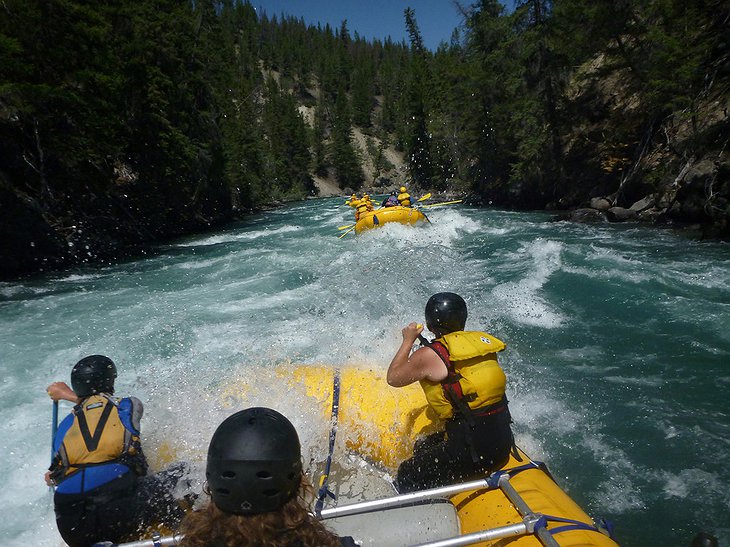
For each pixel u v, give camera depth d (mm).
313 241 18750
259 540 1353
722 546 3424
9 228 15758
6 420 5574
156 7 28906
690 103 17719
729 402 5219
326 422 3918
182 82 29359
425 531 2814
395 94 115438
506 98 30859
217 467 1381
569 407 5297
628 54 22672
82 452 2832
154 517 2863
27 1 18109
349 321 7785
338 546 1479
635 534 3594
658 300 8391
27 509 3936
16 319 9977
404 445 3645
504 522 2660
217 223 31359
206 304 10016
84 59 20078
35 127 17625
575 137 25516
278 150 77500
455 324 3209
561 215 20344
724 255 11602
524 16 28125
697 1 18500
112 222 20969
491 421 3016
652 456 4430
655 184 18281
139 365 6988
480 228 18625
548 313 8188
